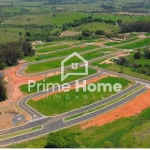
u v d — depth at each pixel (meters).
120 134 144.00
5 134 143.62
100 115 164.38
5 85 196.62
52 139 127.25
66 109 171.62
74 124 154.25
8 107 173.88
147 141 139.25
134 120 159.88
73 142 129.12
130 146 134.62
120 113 167.00
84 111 169.38
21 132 145.88
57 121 157.62
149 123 157.00
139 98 187.25
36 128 149.88
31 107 174.00
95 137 141.50
